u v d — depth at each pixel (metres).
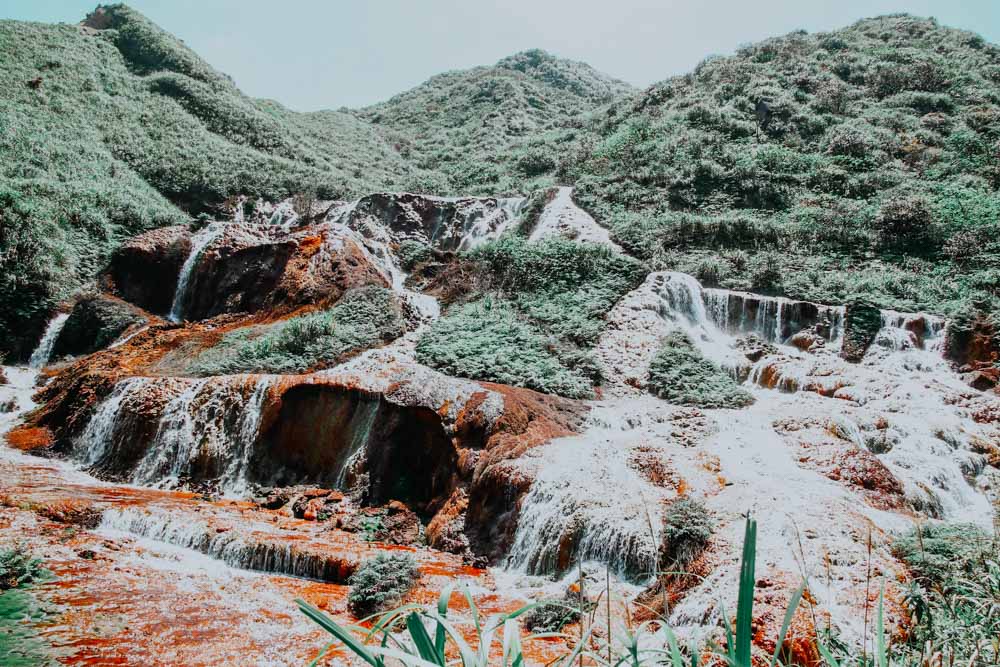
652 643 6.30
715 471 12.61
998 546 5.64
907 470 13.52
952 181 30.58
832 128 36.16
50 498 12.19
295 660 7.40
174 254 27.84
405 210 34.97
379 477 14.36
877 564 8.57
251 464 15.64
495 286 23.94
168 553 10.86
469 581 10.52
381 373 16.42
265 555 10.74
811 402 16.58
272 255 25.78
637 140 37.47
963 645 3.28
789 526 9.63
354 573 10.16
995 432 15.64
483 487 12.76
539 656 7.44
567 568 10.66
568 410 15.80
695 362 18.78
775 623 7.22
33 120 36.78
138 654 7.30
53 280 26.06
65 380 20.41
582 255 24.25
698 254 25.52
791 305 21.36
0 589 8.66
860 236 26.39
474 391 14.87
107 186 33.56
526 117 67.00
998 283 22.16
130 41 54.75
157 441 16.06
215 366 18.61
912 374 18.47
